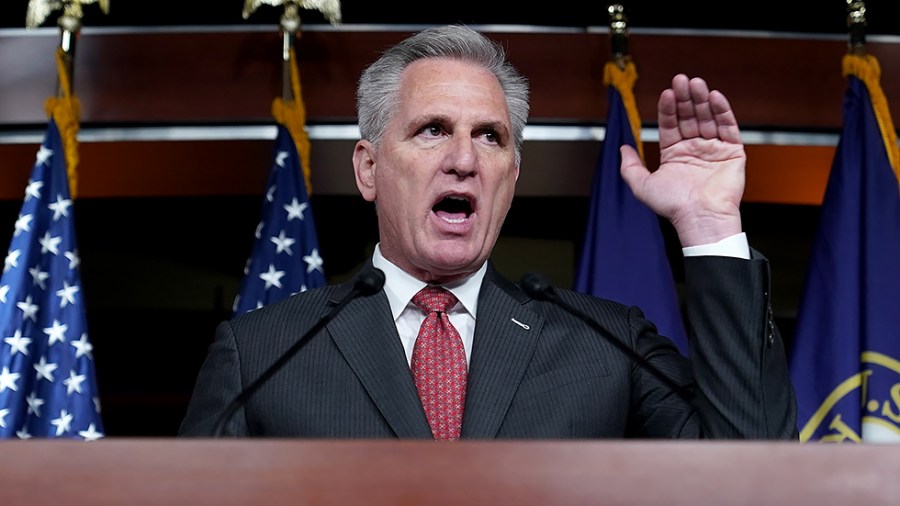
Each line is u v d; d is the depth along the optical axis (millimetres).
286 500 783
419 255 1527
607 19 3064
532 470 786
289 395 1411
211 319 3227
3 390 2352
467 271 1546
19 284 2436
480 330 1474
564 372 1435
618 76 2748
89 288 3213
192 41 2977
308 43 2955
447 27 1635
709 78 2996
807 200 3041
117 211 3213
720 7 3061
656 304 2545
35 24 2721
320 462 792
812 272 2541
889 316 2443
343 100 2928
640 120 2916
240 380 1458
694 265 1354
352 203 3146
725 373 1293
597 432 1388
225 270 3232
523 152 2949
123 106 2938
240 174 2977
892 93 2971
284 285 2539
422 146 1556
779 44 3023
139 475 786
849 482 770
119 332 3213
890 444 777
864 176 2578
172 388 3201
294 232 2586
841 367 2439
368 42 2959
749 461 779
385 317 1485
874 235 2512
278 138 2689
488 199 1537
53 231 2529
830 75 3020
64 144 2619
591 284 2570
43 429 2381
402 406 1377
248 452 791
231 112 2941
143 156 2938
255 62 2967
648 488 779
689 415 1403
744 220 3232
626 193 2623
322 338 1476
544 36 2990
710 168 1416
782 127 3000
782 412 1296
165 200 3197
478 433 1360
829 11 3055
